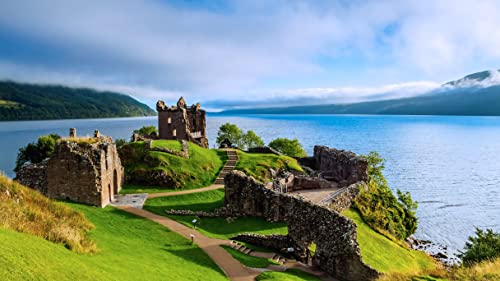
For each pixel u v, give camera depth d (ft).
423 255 138.51
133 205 145.18
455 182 396.98
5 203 67.10
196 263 88.02
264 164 209.46
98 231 92.22
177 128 292.81
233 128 400.26
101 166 138.31
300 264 105.91
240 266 91.25
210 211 146.30
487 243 124.88
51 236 62.54
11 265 41.83
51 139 316.60
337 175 214.28
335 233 101.30
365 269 93.56
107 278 52.34
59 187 139.13
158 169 179.73
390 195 183.32
